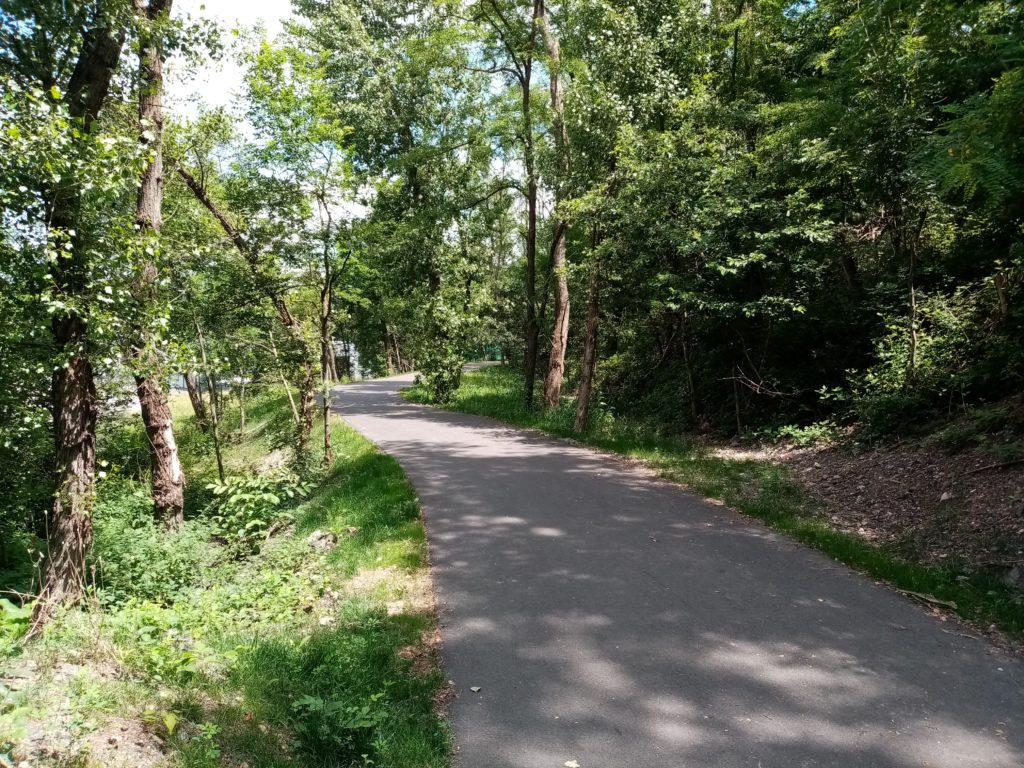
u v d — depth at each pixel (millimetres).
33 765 2434
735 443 12125
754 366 12883
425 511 7973
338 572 6246
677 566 5867
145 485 11930
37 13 5902
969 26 5879
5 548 9773
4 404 7434
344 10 21484
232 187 11898
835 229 11227
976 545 5695
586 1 13133
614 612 4914
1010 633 4430
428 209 19812
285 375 14484
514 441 13688
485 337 23719
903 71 8086
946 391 8617
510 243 35125
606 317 18469
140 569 7207
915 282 10867
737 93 14773
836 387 10516
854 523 6969
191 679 3578
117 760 2609
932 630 4539
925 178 6824
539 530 7070
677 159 12086
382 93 22109
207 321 12141
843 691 3752
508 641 4484
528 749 3260
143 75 7617
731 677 3934
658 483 9289
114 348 6539
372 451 12711
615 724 3465
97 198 5719
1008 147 4738
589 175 14352
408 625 4750
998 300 8914
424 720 3492
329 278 12758
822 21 13109
